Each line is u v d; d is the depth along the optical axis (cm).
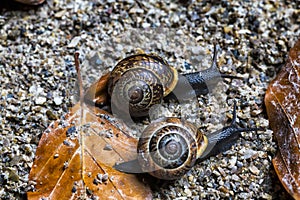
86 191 28
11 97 30
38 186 28
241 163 29
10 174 28
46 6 32
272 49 31
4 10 32
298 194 27
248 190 28
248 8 32
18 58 31
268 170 29
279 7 32
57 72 30
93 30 31
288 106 29
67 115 29
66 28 31
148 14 32
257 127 29
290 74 29
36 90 30
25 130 29
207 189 28
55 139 28
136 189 28
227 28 31
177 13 32
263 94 30
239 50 31
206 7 32
